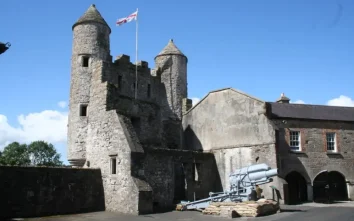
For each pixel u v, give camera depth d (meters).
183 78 36.81
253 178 19.81
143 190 19.38
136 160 20.23
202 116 30.06
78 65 28.09
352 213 17.08
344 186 27.38
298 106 27.69
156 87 33.88
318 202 25.05
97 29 28.86
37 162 61.88
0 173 17.86
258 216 17.16
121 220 16.83
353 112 28.80
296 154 26.06
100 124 22.77
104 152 22.00
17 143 61.47
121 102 26.88
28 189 18.67
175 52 36.78
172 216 18.17
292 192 27.22
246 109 26.34
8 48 15.41
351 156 27.31
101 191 21.67
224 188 26.55
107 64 24.47
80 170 21.05
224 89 28.33
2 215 17.64
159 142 30.53
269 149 24.22
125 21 30.16
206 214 18.84
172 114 35.03
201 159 26.56
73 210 20.20
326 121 27.34
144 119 29.36
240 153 26.02
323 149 26.80
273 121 25.97
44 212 19.00
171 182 23.61
